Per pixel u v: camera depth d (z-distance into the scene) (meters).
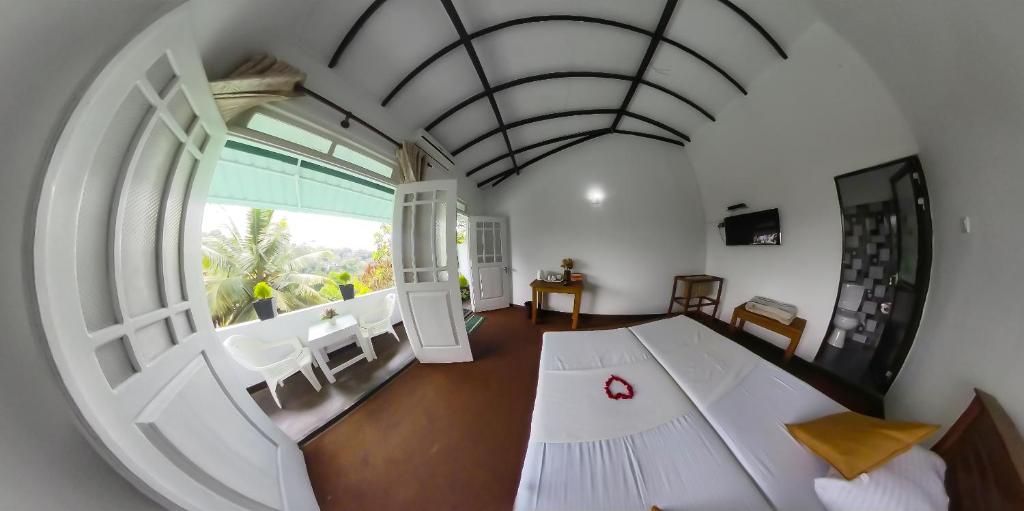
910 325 1.64
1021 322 0.99
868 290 1.90
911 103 1.45
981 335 1.14
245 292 4.21
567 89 2.60
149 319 0.90
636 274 3.64
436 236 2.41
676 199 3.52
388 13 1.62
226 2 1.00
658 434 1.21
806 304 2.34
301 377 2.50
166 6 0.75
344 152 1.93
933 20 1.06
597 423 1.29
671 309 3.59
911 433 0.91
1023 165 0.98
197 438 0.97
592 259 3.73
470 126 2.80
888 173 1.72
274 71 1.36
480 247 3.98
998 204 1.09
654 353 1.86
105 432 0.66
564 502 0.96
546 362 1.82
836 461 0.93
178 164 1.03
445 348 2.58
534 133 3.21
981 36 0.93
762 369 1.59
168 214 1.03
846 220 2.01
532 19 1.86
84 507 0.67
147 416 0.79
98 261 0.74
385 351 2.92
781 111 2.22
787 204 2.46
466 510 1.35
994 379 1.05
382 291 3.51
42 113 0.58
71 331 0.63
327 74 1.71
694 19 1.89
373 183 2.67
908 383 1.57
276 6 1.26
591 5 1.82
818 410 1.26
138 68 0.73
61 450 0.64
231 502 0.95
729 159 2.91
